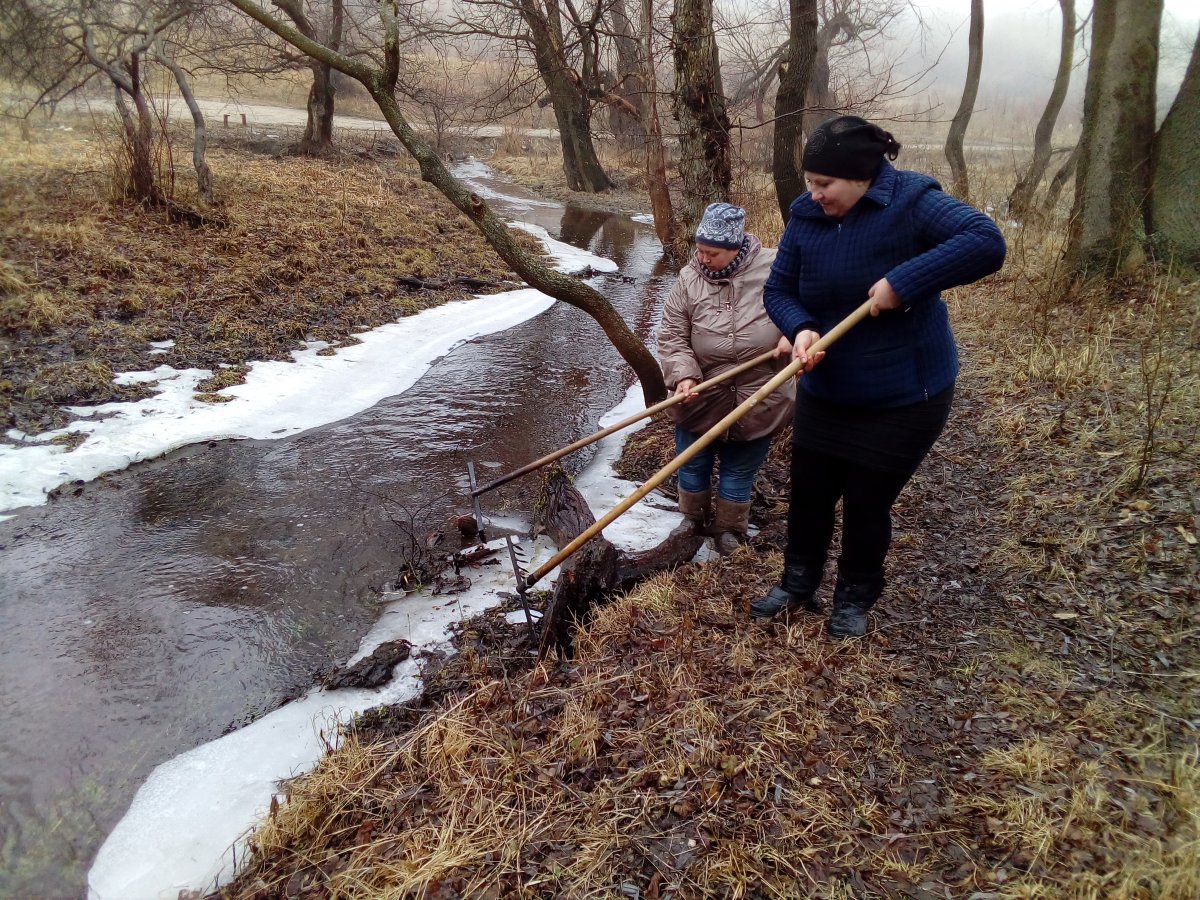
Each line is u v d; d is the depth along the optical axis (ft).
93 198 30.81
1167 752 8.20
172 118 60.13
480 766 8.57
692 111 21.39
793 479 10.33
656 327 30.99
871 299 8.18
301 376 22.79
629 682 9.84
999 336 21.43
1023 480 14.15
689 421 12.69
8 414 18.17
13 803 8.93
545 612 11.80
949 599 11.35
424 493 16.85
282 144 56.80
